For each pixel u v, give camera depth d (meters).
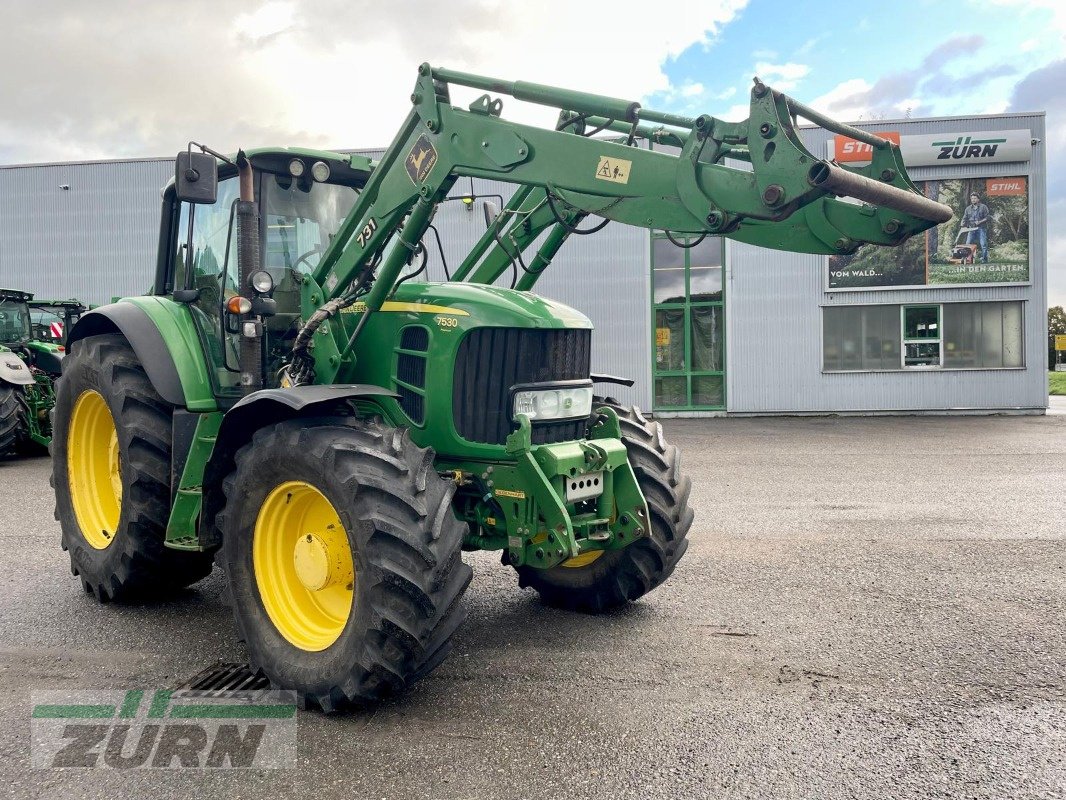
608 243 17.69
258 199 4.07
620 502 3.78
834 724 2.89
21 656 3.66
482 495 3.55
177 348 4.11
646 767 2.60
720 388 17.75
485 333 3.55
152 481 4.08
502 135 3.29
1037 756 2.65
